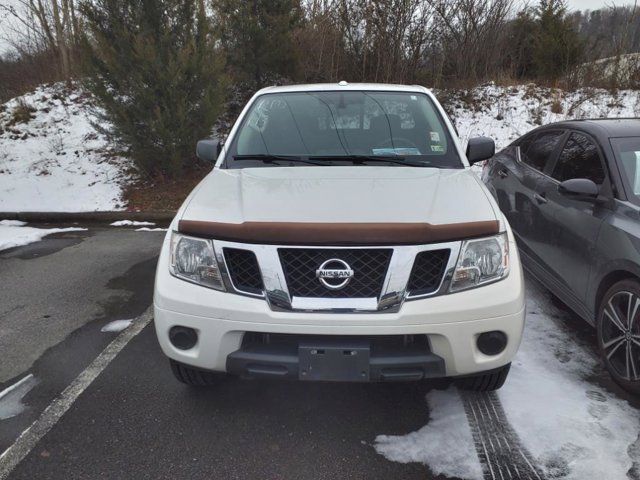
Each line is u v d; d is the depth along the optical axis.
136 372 3.21
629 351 2.88
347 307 2.26
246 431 2.62
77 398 2.94
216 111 7.81
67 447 2.52
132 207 7.48
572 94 10.70
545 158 4.30
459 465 2.37
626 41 10.98
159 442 2.55
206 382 2.86
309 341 2.30
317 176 2.99
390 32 10.34
